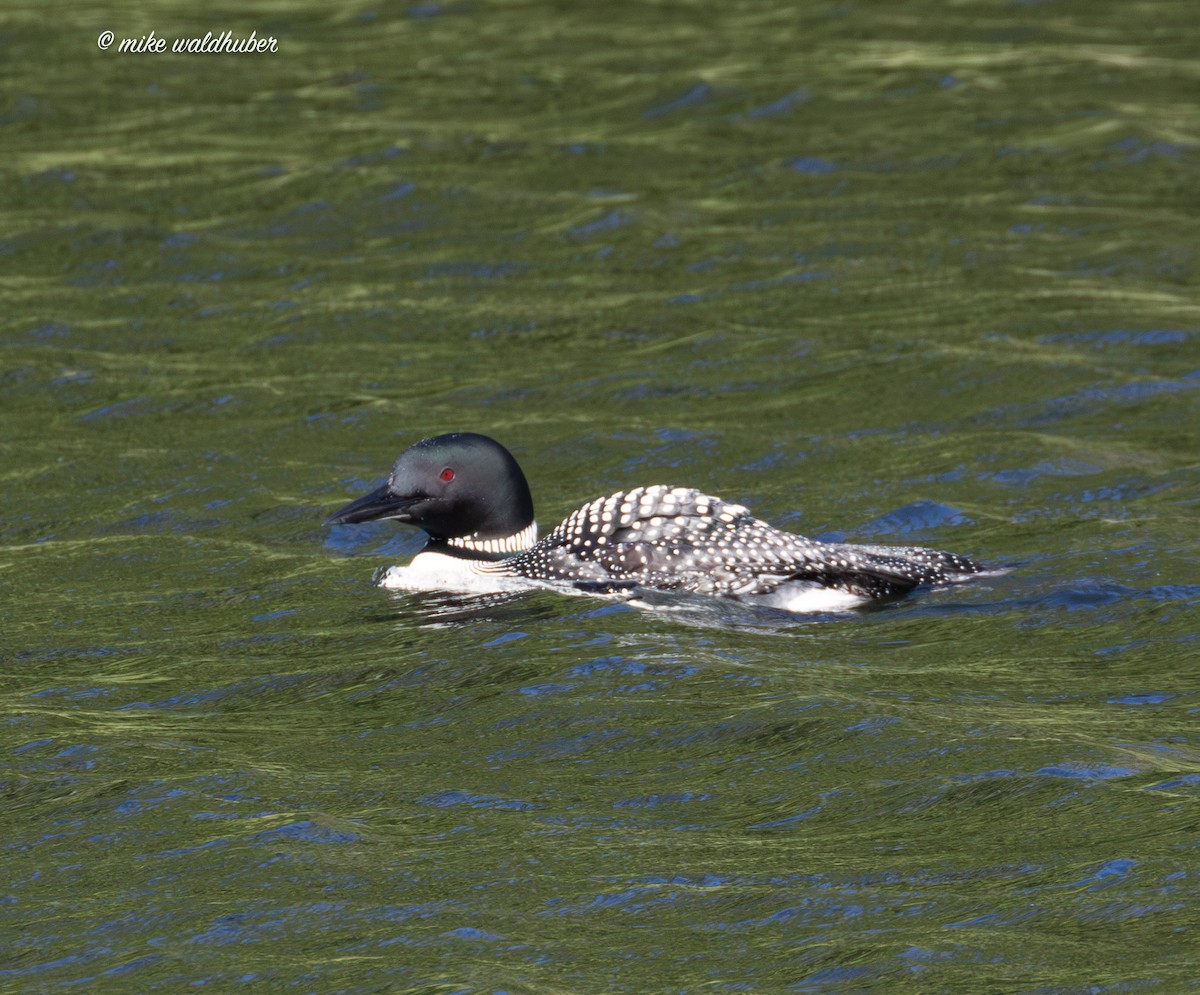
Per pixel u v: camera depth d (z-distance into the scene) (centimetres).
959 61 2762
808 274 1989
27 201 2255
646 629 1135
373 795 934
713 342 1809
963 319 1836
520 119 2539
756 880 831
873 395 1653
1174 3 3081
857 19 3016
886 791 914
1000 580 1197
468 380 1731
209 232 2158
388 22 3064
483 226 2161
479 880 841
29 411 1670
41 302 1955
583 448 1554
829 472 1477
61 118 2570
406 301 1952
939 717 991
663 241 2102
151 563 1320
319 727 1022
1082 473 1441
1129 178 2261
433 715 1032
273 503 1448
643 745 980
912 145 2405
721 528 1206
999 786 910
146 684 1093
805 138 2442
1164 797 889
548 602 1191
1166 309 1838
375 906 821
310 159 2389
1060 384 1653
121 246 2109
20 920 822
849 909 802
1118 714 991
